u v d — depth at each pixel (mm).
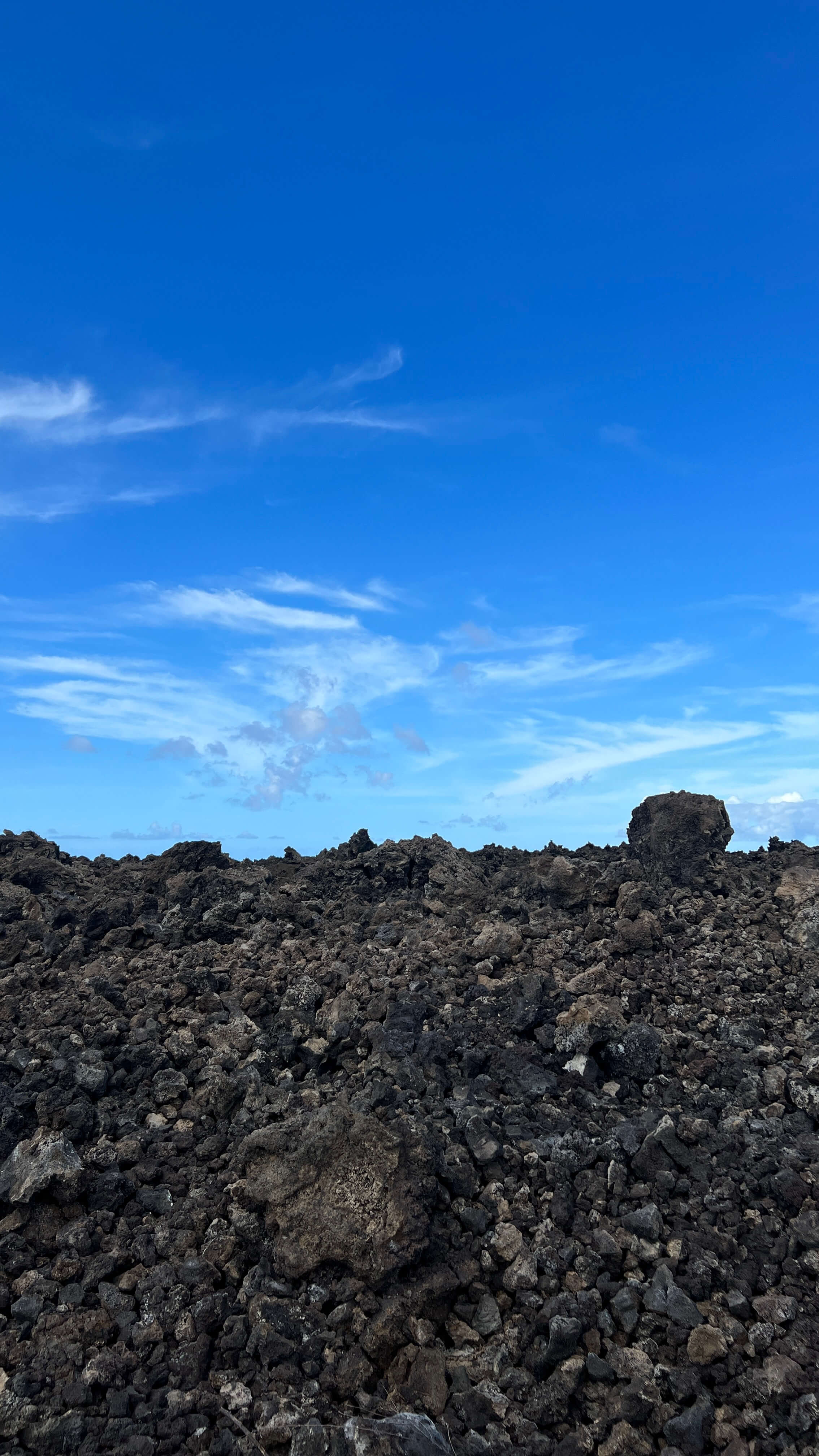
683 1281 3045
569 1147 3541
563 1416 2742
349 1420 2652
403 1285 2982
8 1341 2863
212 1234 3186
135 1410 2695
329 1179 3164
